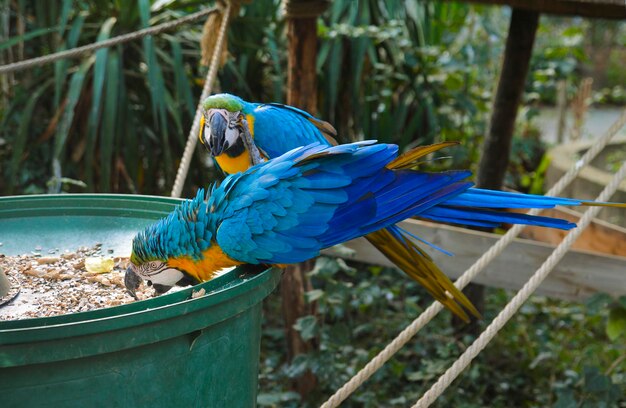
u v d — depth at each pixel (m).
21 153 4.80
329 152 1.97
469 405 4.20
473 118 6.32
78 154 5.10
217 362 1.81
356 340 5.03
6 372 1.50
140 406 1.64
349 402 4.38
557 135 9.24
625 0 3.34
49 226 2.47
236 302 1.78
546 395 4.40
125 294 2.08
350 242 4.16
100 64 4.73
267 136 3.01
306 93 4.06
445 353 4.43
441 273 2.43
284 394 4.11
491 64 7.50
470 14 8.24
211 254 2.01
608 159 7.09
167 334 1.62
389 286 5.56
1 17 5.43
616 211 5.74
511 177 6.82
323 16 5.77
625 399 4.33
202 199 2.03
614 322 3.72
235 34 5.42
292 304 4.21
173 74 5.32
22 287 2.10
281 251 1.95
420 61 5.84
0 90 5.59
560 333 5.07
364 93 5.80
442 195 2.00
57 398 1.54
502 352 4.84
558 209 4.35
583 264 3.72
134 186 5.12
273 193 1.96
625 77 14.53
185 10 5.49
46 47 5.26
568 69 6.80
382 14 5.95
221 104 2.97
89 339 1.51
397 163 2.18
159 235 2.01
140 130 5.24
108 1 5.16
